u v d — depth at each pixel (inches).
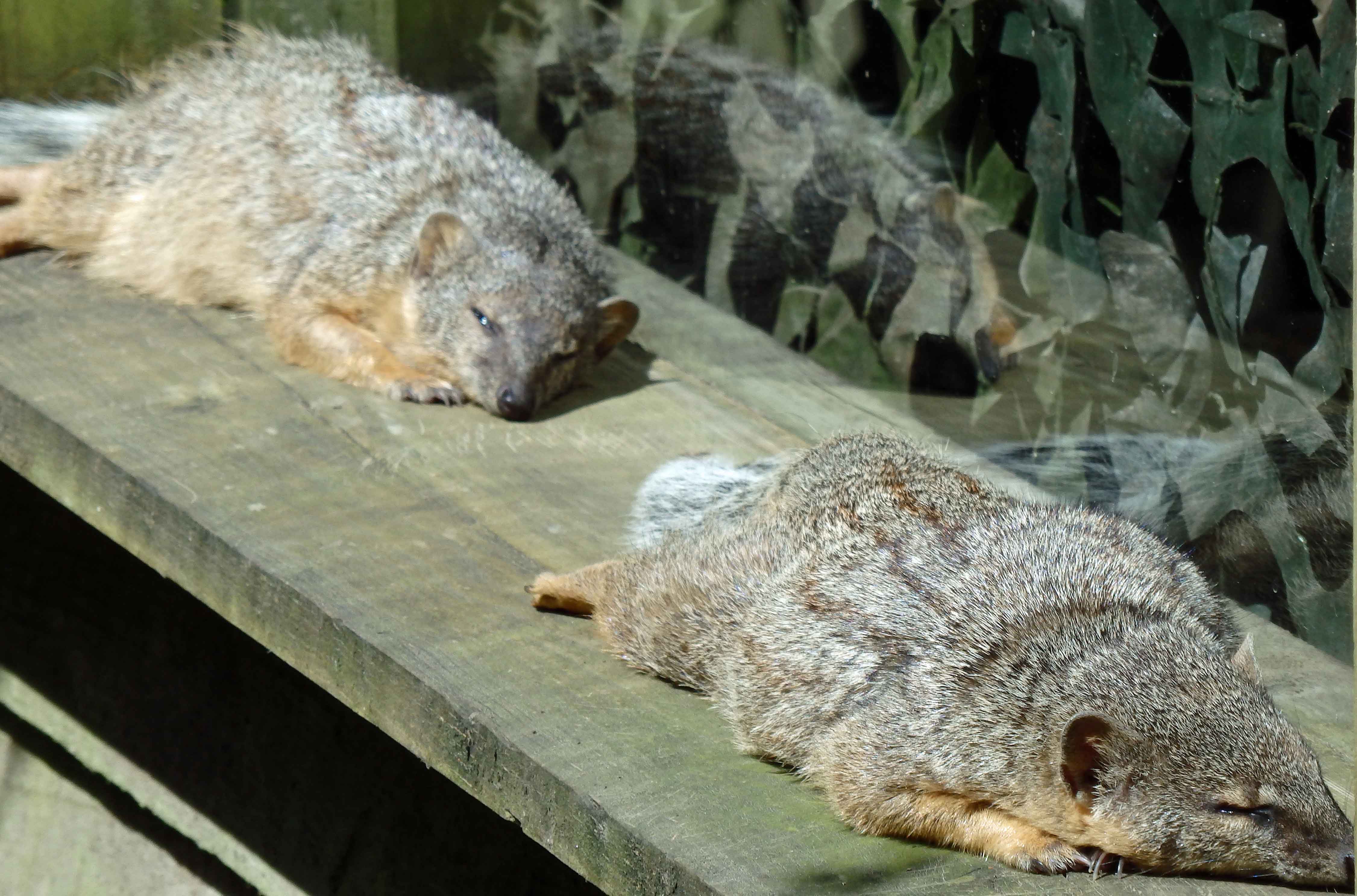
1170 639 159.2
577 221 298.4
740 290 294.5
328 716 245.3
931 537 179.5
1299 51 190.4
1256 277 201.3
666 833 154.4
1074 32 224.5
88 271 297.0
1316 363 193.9
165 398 245.3
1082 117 226.1
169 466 222.2
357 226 283.4
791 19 273.4
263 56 310.7
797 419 260.5
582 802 160.1
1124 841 148.7
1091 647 158.6
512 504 223.0
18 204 303.6
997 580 169.9
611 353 288.8
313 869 246.1
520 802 167.6
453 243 278.8
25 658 289.1
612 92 310.0
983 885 148.4
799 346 284.0
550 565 206.4
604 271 294.7
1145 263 218.5
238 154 292.2
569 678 182.4
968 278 249.4
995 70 240.1
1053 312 235.6
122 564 277.9
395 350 280.1
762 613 177.2
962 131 247.0
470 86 323.3
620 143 312.7
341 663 189.0
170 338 271.3
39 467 235.0
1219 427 210.4
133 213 292.8
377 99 302.7
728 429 257.9
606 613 189.8
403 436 244.2
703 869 148.7
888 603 169.9
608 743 170.1
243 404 247.4
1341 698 186.2
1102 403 228.2
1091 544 177.9
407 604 194.1
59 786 283.7
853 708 164.9
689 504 219.5
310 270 280.7
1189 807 146.3
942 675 161.2
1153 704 150.9
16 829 285.0
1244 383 205.5
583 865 160.7
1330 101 184.7
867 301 267.9
